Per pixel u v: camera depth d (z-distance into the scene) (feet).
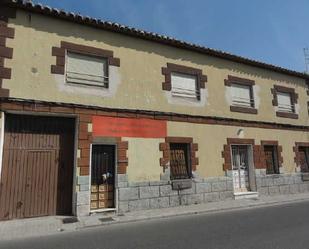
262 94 49.62
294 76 55.72
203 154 40.52
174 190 37.22
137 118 36.04
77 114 32.45
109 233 24.81
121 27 35.83
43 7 31.53
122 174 34.06
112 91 34.96
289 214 31.96
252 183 45.50
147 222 29.09
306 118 55.88
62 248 20.80
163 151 37.19
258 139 47.11
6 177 29.30
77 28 34.01
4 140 29.68
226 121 43.70
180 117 39.29
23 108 29.78
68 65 33.17
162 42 39.52
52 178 31.37
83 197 31.42
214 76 44.04
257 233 23.53
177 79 40.65
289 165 50.62
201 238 22.36
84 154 32.14
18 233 24.86
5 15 30.48
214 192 40.52
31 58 31.04
